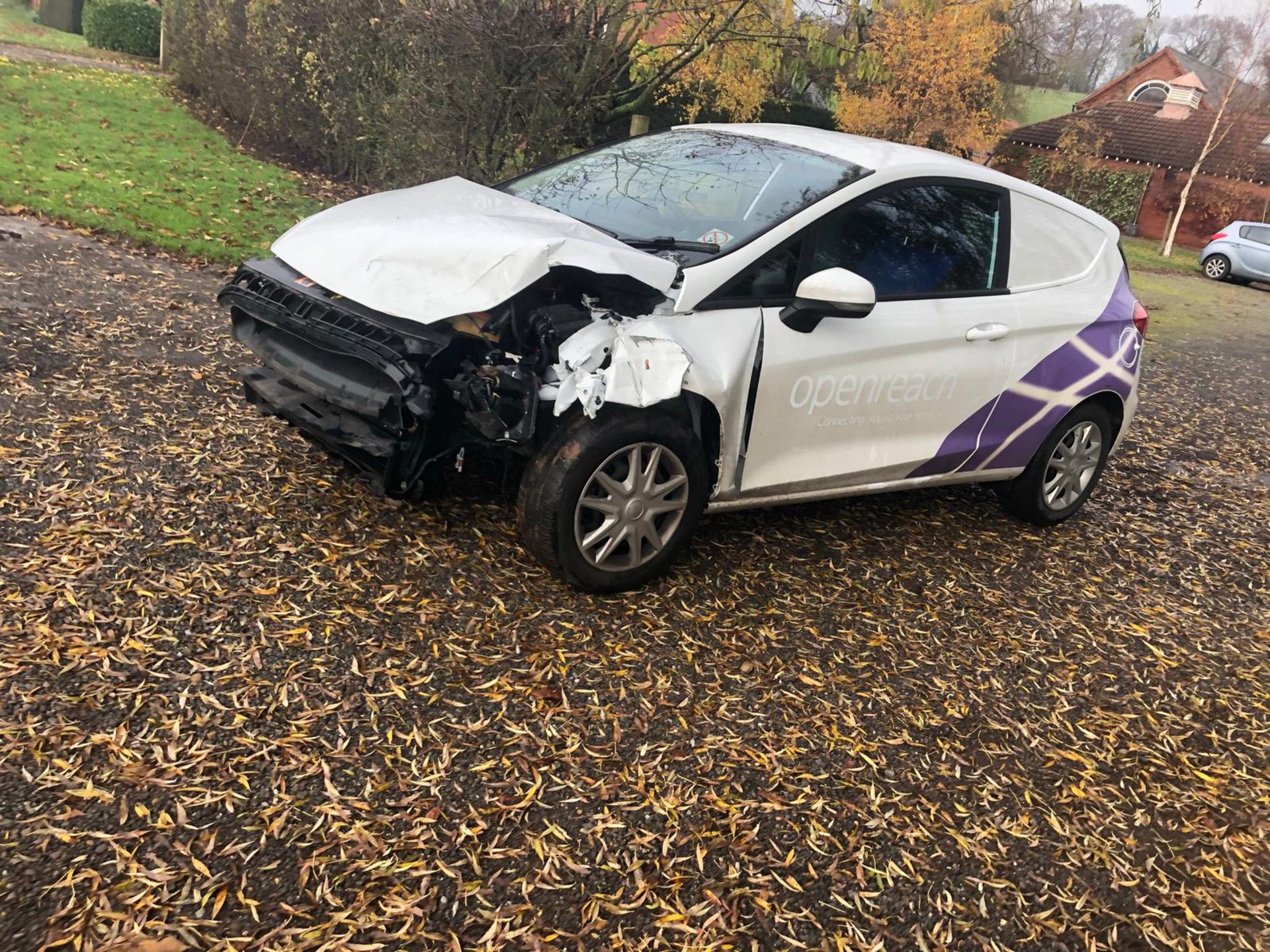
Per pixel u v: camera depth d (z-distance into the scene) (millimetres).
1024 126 34875
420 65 9484
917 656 3977
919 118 18125
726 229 4027
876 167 4363
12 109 12148
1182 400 9789
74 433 4477
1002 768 3385
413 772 2863
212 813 2590
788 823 2939
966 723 3602
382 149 11305
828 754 3283
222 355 5879
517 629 3613
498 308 3500
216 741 2832
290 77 12672
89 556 3545
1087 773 3434
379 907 2414
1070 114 34500
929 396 4508
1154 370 11234
